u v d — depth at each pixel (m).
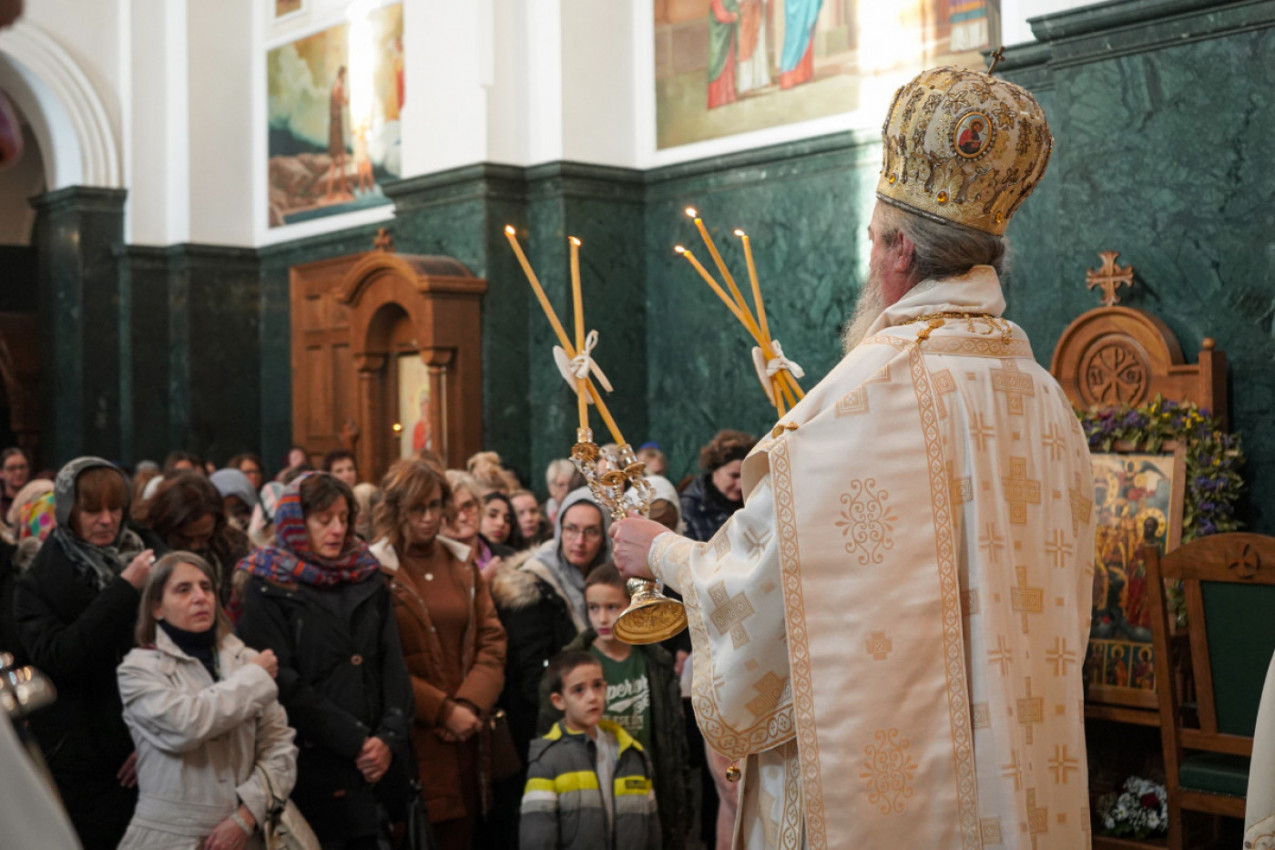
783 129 9.34
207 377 13.89
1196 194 5.86
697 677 2.08
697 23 9.88
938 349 2.09
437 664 4.85
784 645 2.02
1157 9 5.92
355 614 4.48
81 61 13.87
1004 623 2.01
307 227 13.47
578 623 5.09
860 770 1.92
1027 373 2.16
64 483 4.34
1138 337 5.86
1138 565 5.39
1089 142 6.22
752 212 9.45
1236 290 5.73
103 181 13.98
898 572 1.96
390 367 11.39
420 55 10.77
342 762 4.31
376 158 12.55
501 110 10.22
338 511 4.48
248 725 4.00
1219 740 4.46
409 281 10.45
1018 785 1.94
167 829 3.79
